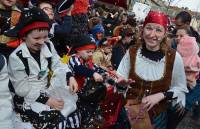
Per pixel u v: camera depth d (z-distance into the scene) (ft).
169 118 13.75
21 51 12.07
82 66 14.37
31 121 12.32
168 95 12.87
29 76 12.17
